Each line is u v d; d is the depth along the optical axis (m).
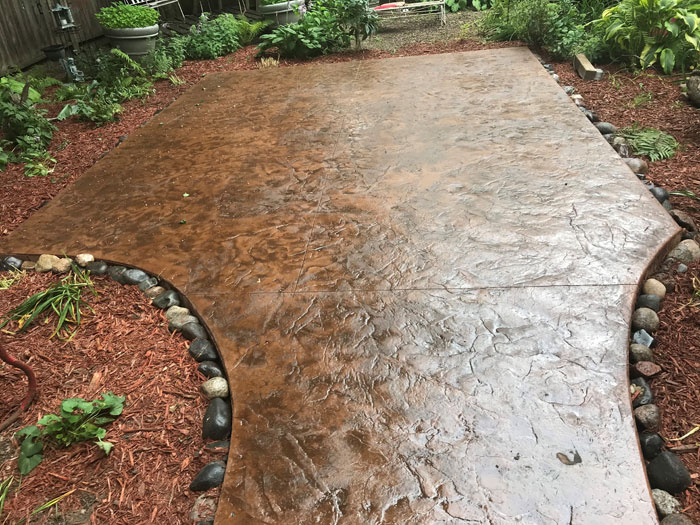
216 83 7.25
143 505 2.01
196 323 2.88
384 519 1.83
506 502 1.84
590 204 3.48
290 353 2.56
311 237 3.45
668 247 3.10
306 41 8.11
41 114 5.76
